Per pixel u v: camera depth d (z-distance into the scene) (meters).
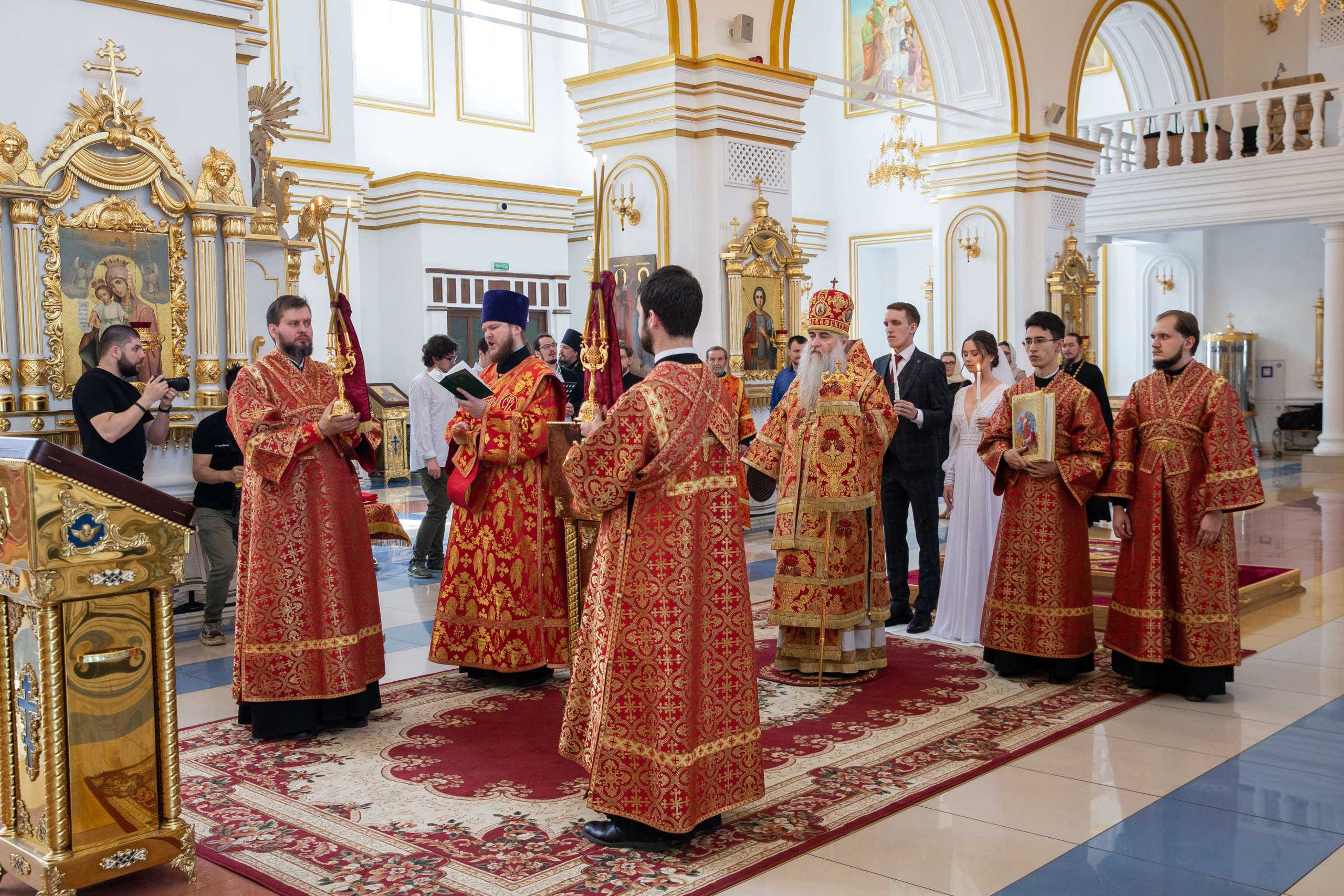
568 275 17.83
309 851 3.31
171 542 3.05
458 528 5.08
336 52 14.67
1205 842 3.35
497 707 4.77
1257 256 17.11
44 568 2.82
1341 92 13.67
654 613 3.16
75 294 5.75
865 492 5.05
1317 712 4.63
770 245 9.16
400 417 14.20
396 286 16.30
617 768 3.22
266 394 4.34
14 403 5.56
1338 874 3.12
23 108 5.54
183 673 5.38
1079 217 13.00
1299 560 8.16
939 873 3.14
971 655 5.60
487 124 18.20
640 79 8.94
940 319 20.25
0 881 3.15
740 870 3.14
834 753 4.13
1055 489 5.01
